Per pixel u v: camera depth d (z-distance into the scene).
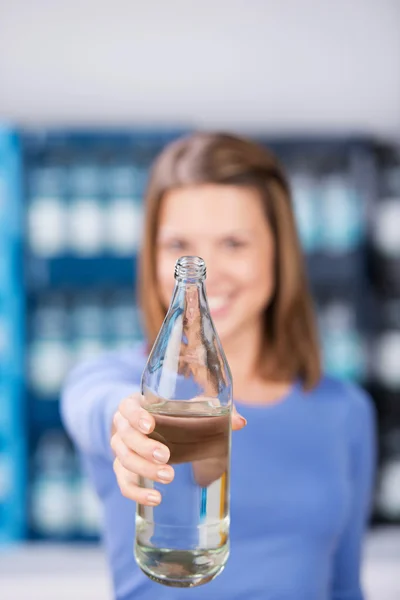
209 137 1.23
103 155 2.55
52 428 2.58
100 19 2.70
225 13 2.73
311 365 1.31
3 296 2.54
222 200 1.20
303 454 1.23
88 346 2.58
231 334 1.25
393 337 2.63
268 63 2.75
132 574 1.15
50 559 2.55
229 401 0.69
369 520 2.65
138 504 0.70
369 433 1.35
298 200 2.58
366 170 2.58
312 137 2.59
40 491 2.59
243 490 1.19
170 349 0.67
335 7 2.73
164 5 2.71
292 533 1.19
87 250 2.54
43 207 2.53
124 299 2.59
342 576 1.33
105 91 2.73
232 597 1.15
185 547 0.66
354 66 2.75
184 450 0.66
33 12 2.67
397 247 2.61
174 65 2.74
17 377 2.56
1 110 2.71
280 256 1.30
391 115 2.78
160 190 1.22
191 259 0.67
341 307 2.62
